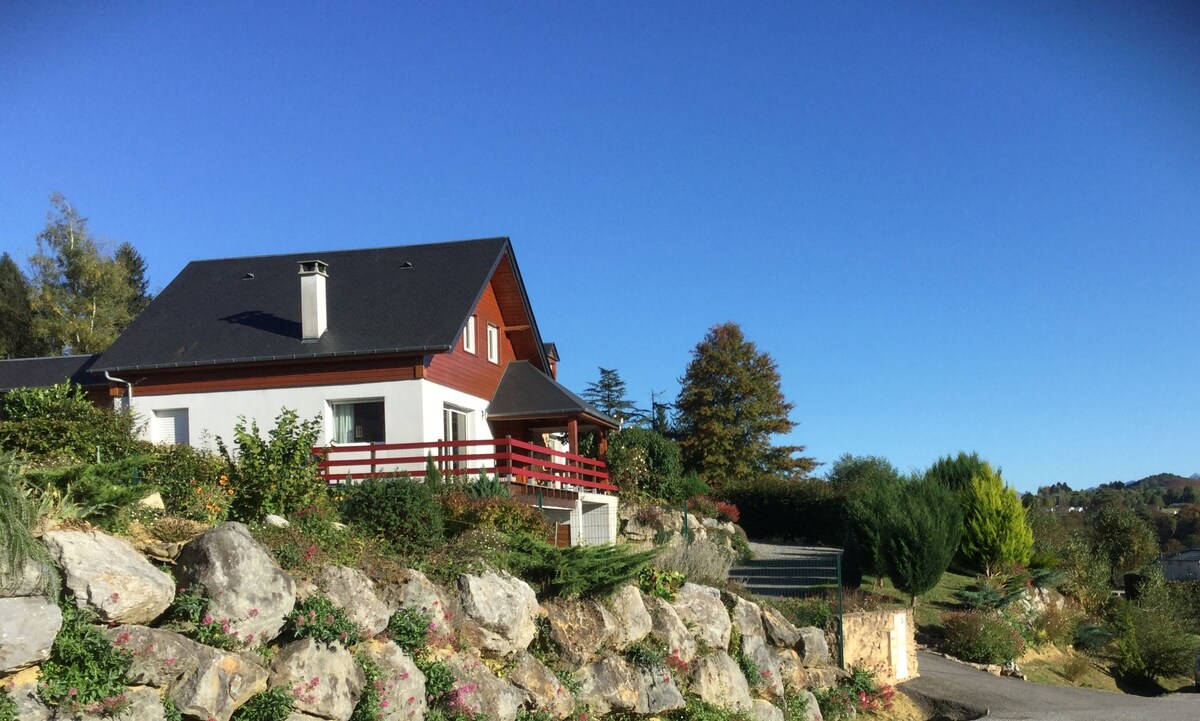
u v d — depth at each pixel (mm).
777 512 42938
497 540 15383
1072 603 34031
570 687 14438
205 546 10188
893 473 46094
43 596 8438
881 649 22281
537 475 23891
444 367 26719
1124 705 22312
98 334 50625
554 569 15297
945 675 23797
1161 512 88000
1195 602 38625
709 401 55469
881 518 27609
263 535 11977
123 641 8922
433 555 14219
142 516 11406
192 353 26484
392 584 12781
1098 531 48062
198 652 9453
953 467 36688
